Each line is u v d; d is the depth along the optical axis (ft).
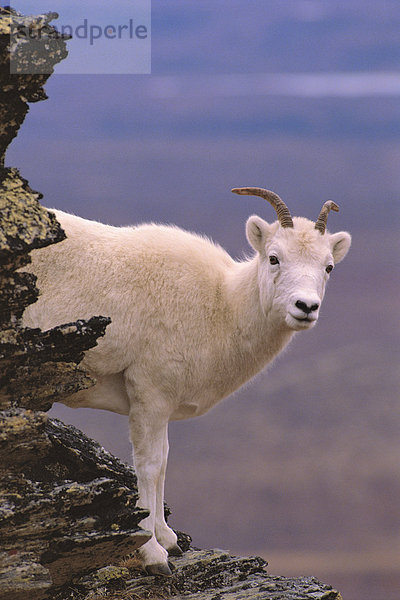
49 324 83.51
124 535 65.05
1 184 61.62
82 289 83.97
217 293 88.84
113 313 83.92
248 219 90.27
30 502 61.11
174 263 87.45
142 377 84.64
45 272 84.02
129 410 87.71
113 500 65.46
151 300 85.15
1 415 59.67
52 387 63.62
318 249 88.43
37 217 60.80
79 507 63.46
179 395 86.53
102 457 78.48
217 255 93.35
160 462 84.94
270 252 88.12
